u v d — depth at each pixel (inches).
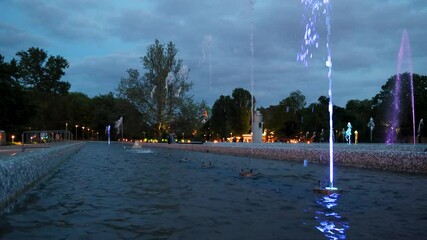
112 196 401.4
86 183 527.2
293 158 944.3
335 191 414.3
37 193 429.4
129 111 2876.5
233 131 3218.5
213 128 3358.8
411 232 238.1
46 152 626.8
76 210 321.4
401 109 2172.7
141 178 590.2
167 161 1037.2
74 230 248.5
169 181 543.2
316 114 2719.0
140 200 372.5
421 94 2156.7
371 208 321.4
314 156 857.5
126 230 246.7
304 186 474.0
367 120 2549.2
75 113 4916.3
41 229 252.5
